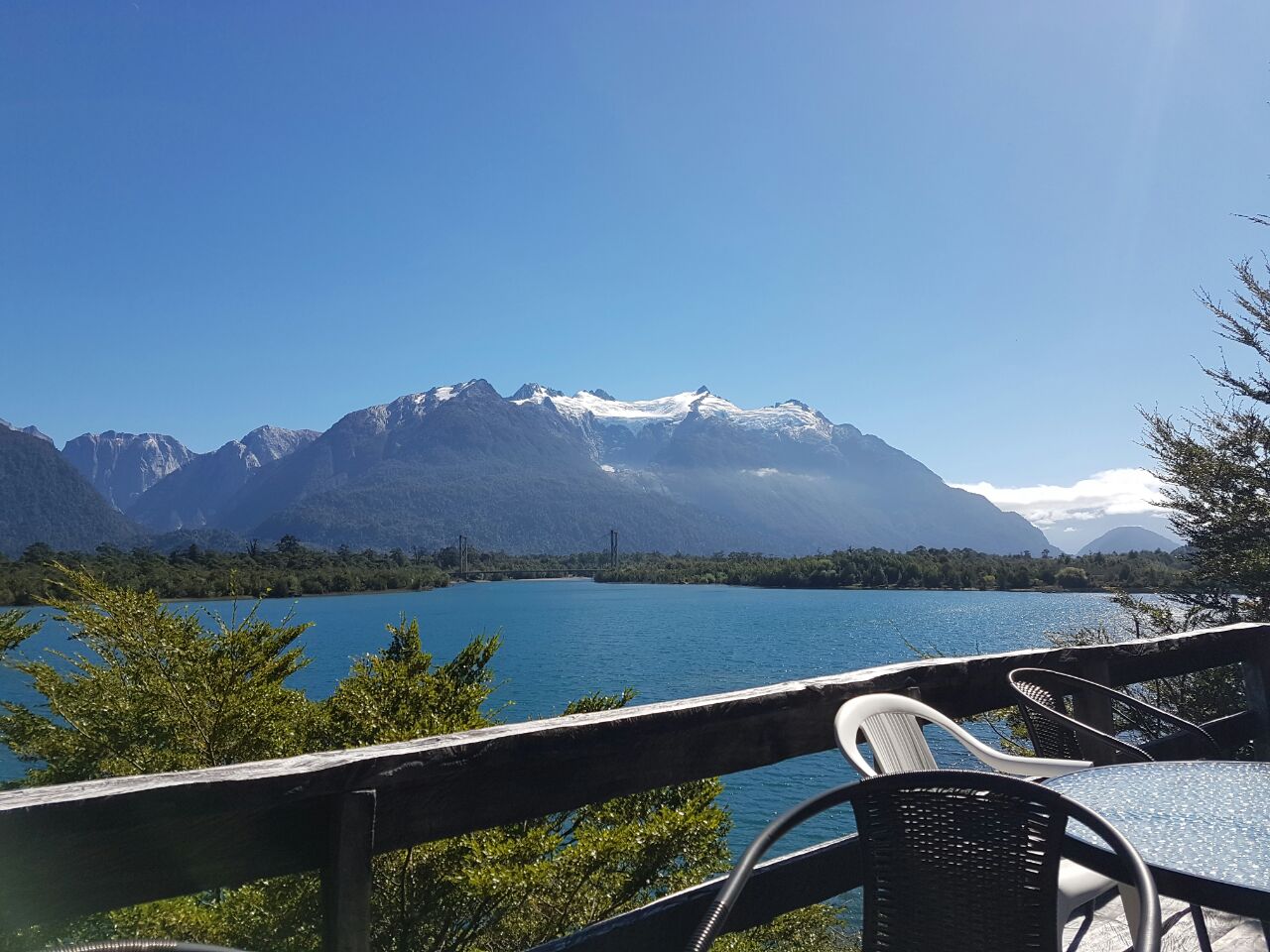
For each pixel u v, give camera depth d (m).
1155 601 8.46
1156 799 1.93
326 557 160.62
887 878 1.61
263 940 3.78
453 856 3.91
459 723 4.88
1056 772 2.44
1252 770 2.12
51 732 5.91
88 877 1.28
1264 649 4.05
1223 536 7.58
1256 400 7.66
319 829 1.54
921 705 2.38
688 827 4.06
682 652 62.00
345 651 62.03
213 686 5.74
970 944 1.53
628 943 1.89
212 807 1.39
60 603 6.04
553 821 4.69
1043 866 1.49
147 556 97.88
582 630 84.75
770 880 2.16
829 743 2.43
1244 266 7.66
